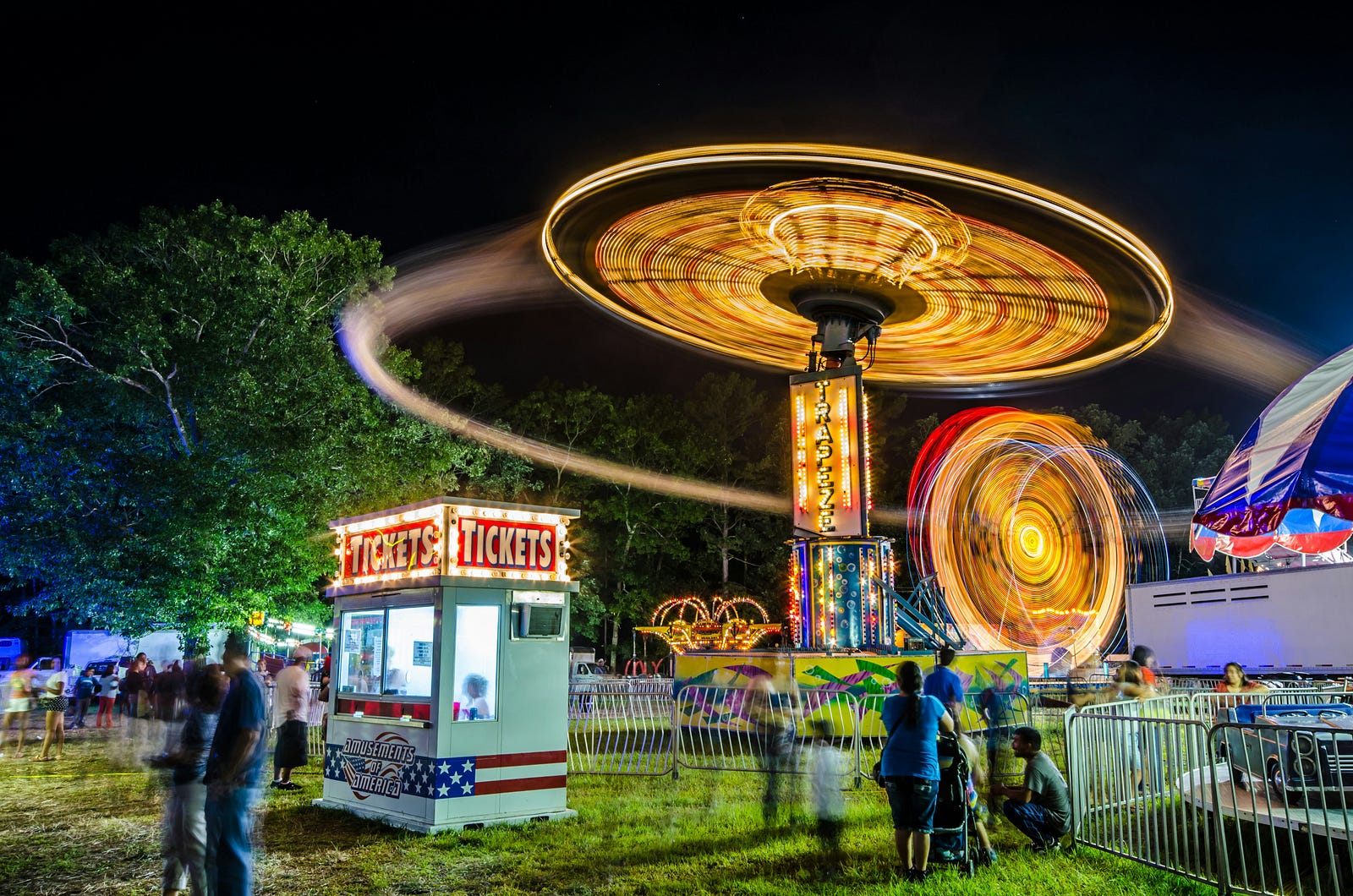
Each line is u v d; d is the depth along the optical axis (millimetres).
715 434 51219
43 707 27922
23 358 22531
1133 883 7609
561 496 46469
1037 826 8891
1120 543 28703
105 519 23969
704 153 16031
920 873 7820
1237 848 8523
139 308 22812
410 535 11039
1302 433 7973
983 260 18531
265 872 8438
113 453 23500
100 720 25219
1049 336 21328
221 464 22500
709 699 17688
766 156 16172
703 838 9641
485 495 43062
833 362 20688
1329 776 7859
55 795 12930
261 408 23000
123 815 11328
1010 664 18859
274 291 23891
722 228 18438
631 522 46938
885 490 50906
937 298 20344
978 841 8438
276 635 33500
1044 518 28531
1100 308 19328
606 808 11359
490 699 10703
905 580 47031
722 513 49531
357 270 25828
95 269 24125
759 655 17469
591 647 51938
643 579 46312
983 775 9820
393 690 11211
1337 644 20375
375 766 11102
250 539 23531
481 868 8547
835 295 19844
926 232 17484
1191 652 24094
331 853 9172
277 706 13828
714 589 49250
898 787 7961
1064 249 17609
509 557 10984
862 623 19172
